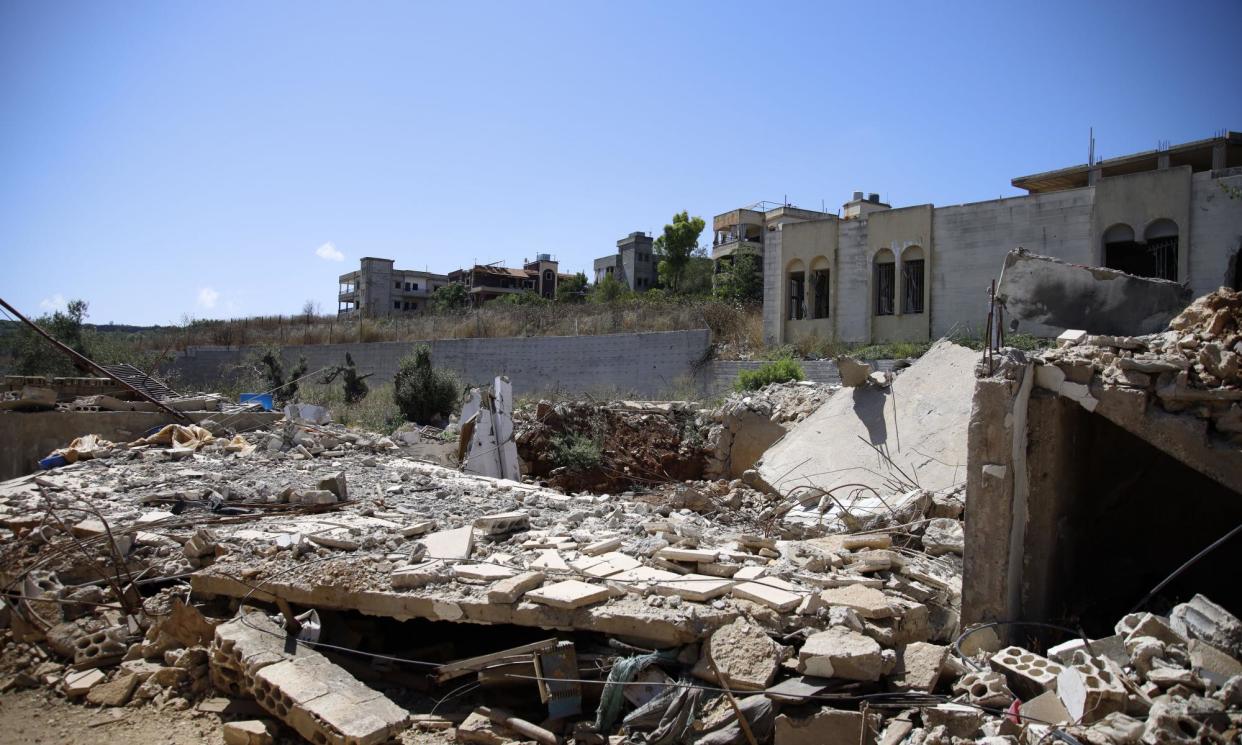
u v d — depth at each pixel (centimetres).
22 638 618
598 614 483
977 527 504
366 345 3288
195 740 484
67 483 957
